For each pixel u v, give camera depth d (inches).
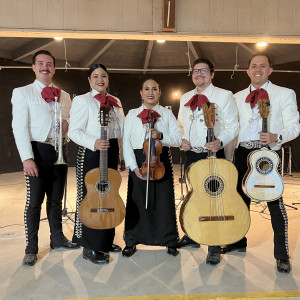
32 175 114.9
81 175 117.6
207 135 113.6
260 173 108.0
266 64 116.9
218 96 121.0
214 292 94.8
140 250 130.0
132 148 124.1
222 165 107.4
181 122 132.5
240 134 120.6
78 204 119.5
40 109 120.3
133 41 328.8
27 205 120.0
